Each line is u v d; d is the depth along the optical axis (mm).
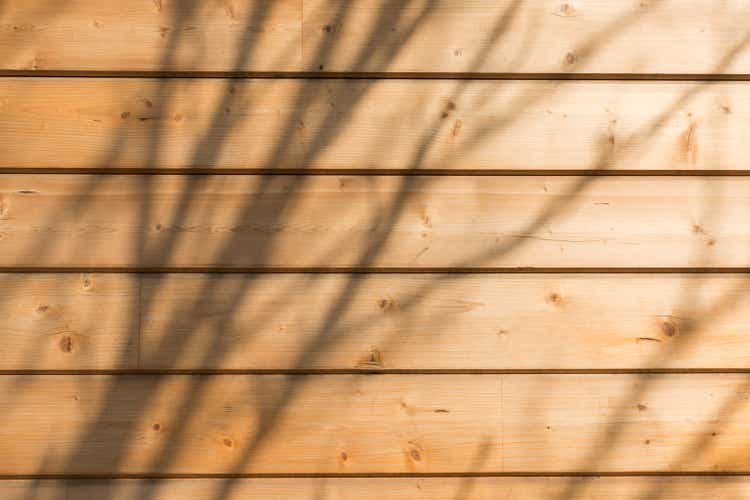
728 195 2926
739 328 2916
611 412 2908
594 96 2928
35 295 2898
